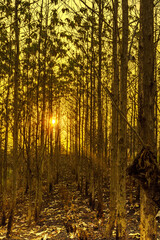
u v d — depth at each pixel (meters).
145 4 2.42
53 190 18.88
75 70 12.82
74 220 9.94
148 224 2.44
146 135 2.37
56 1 6.21
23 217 12.45
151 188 2.15
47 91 13.98
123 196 6.03
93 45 10.15
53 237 8.26
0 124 11.92
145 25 2.43
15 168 9.68
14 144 9.73
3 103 11.30
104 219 9.79
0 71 10.73
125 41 5.62
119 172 6.06
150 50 2.42
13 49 10.77
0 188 17.44
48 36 10.95
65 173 27.75
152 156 2.18
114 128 7.73
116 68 7.06
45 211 12.88
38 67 11.54
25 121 11.23
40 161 12.29
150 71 2.42
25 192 18.50
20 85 11.81
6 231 10.06
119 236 6.01
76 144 21.83
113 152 7.75
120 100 5.85
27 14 8.61
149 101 2.41
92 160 12.54
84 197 15.21
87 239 7.41
